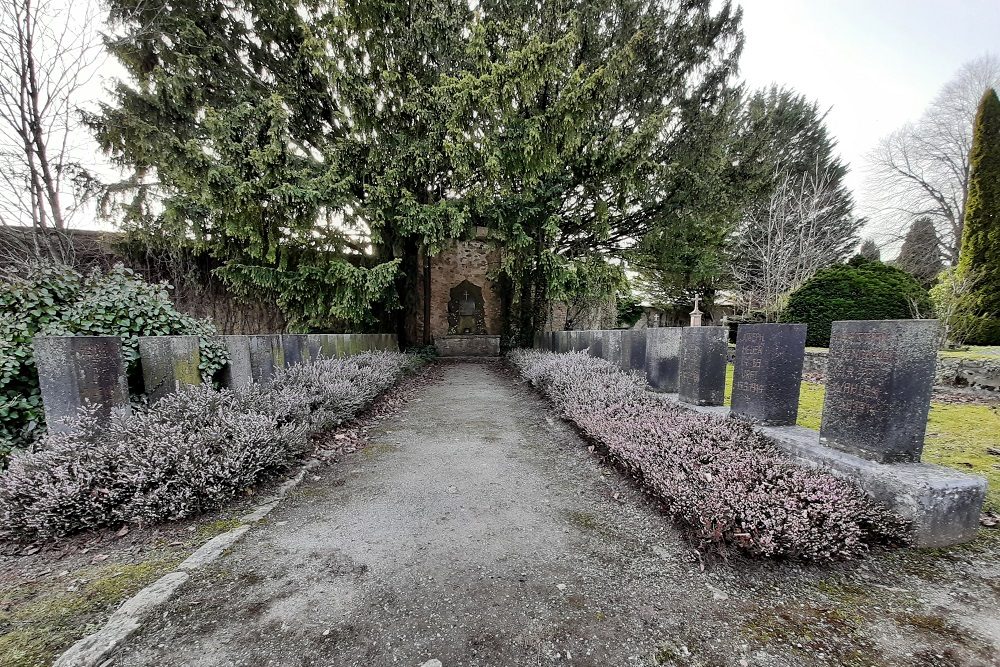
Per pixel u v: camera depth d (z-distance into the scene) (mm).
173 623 1463
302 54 7230
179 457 2336
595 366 5473
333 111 8094
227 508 2434
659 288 17406
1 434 2682
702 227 9281
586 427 3541
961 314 7910
